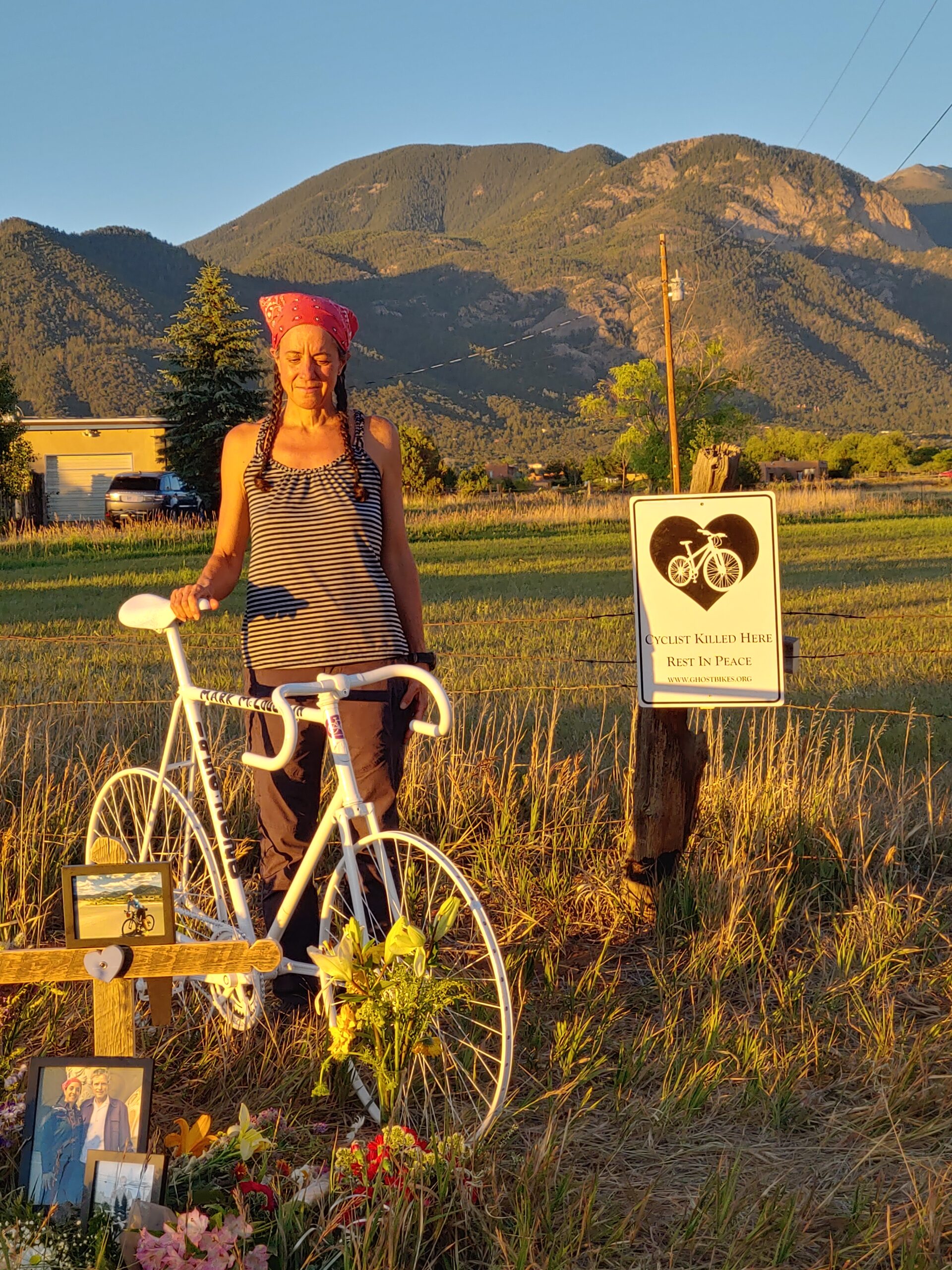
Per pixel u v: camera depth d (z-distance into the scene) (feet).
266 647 10.59
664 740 13.32
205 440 121.70
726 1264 7.20
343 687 9.42
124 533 91.81
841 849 15.10
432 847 8.98
